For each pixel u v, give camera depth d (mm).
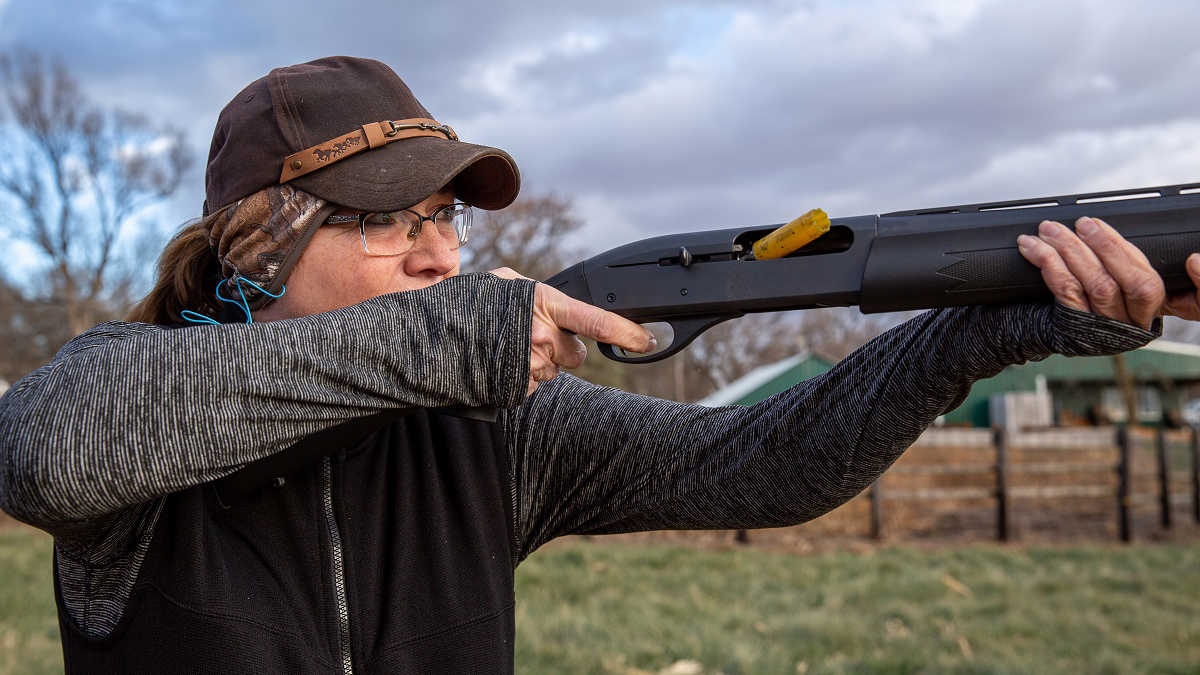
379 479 1374
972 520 10742
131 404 1072
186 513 1222
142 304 1673
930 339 1317
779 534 9586
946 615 5812
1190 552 8375
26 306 25141
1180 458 15062
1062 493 9578
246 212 1417
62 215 24344
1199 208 1125
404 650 1297
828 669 4551
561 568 7070
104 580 1253
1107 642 5113
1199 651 5008
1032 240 1149
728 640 4977
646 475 1568
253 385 1090
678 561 7734
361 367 1141
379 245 1445
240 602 1215
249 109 1432
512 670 1414
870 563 7770
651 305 1396
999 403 27234
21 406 1114
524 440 1587
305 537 1289
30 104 23375
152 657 1207
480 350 1148
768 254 1337
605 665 4496
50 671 4406
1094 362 30297
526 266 24734
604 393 1660
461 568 1376
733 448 1531
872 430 1379
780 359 41750
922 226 1253
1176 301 1162
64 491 1055
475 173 1552
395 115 1446
